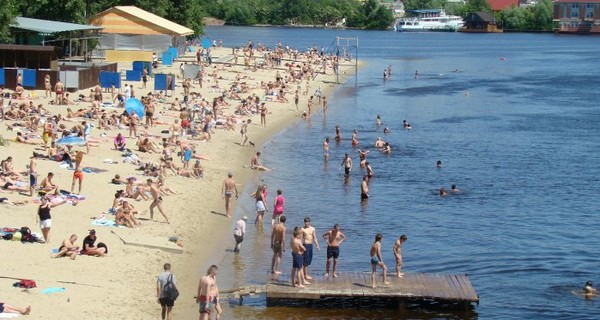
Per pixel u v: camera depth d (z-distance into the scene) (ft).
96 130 208.13
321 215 160.56
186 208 152.35
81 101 245.45
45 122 192.34
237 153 213.87
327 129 266.77
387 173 202.28
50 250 116.47
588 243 146.30
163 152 179.32
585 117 309.63
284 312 109.09
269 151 222.89
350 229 151.33
